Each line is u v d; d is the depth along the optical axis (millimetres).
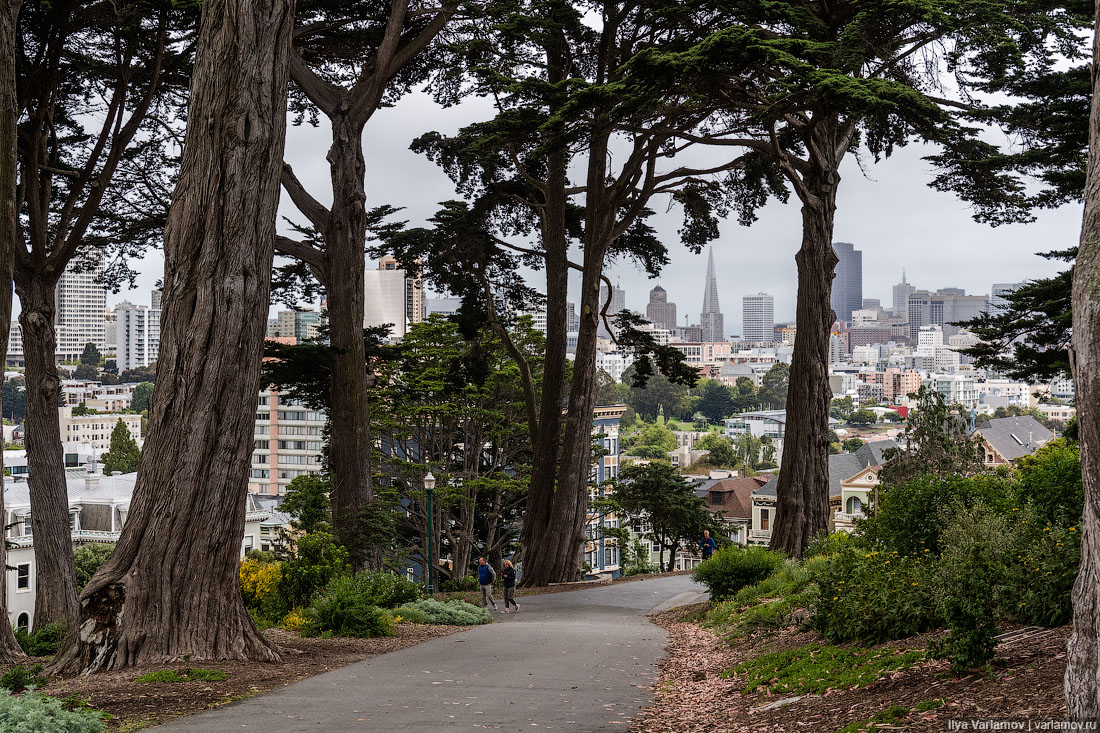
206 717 8703
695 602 23875
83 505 53688
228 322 12906
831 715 7922
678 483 42438
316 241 29766
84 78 24469
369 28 26906
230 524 12797
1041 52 19703
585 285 32594
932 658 8695
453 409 40688
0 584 15070
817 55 17516
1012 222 22531
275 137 13383
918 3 17828
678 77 18156
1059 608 8742
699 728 8695
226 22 13117
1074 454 13062
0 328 15062
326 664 12477
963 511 12633
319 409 29422
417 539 42719
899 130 19141
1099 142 5543
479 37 26781
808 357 23359
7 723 6910
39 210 22234
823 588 12844
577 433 32812
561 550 32625
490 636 16391
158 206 27234
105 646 11984
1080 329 5309
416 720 8594
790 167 22781
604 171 32656
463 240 33750
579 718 9016
